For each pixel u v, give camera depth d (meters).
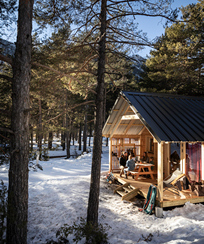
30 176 13.42
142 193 8.77
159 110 9.23
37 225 6.71
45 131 9.39
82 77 11.09
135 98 9.65
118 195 9.68
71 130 23.72
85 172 15.16
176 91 18.61
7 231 5.04
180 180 8.54
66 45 7.32
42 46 6.97
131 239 5.68
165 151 11.26
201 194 8.16
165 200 7.62
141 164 11.12
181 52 14.95
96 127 6.81
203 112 10.10
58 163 18.70
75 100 23.48
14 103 5.16
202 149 9.23
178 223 6.29
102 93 6.95
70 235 6.05
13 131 5.08
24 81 5.20
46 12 6.57
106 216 7.28
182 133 7.91
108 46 8.34
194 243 4.77
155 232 5.97
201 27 14.62
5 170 14.72
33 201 8.70
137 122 12.88
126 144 13.73
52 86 8.87
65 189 10.20
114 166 13.58
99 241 5.45
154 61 18.38
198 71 16.44
